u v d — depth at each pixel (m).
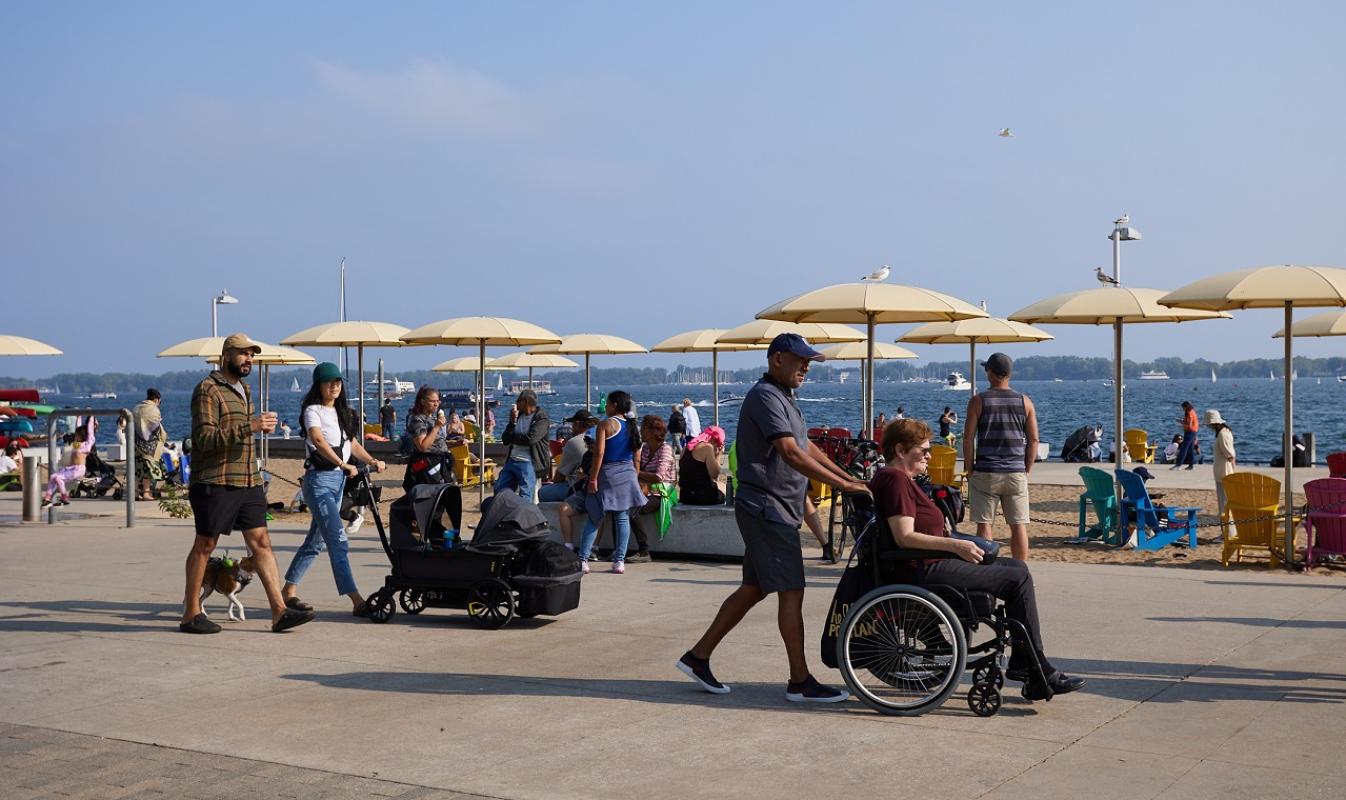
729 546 12.98
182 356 27.12
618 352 29.77
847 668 6.64
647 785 5.38
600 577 11.77
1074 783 5.34
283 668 7.80
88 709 6.76
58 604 10.23
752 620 9.40
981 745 5.96
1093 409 103.81
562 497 13.68
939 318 13.69
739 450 6.94
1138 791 5.22
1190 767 5.56
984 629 8.71
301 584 11.30
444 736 6.19
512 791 5.30
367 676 7.56
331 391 9.52
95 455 21.97
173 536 15.09
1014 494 10.56
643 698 6.96
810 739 6.09
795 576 6.80
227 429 8.84
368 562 12.86
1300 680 7.24
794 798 5.19
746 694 7.05
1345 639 8.40
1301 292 10.95
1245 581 11.06
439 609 10.01
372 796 5.25
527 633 8.94
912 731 6.23
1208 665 7.62
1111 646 8.17
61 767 5.68
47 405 29.38
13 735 6.23
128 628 9.18
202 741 6.11
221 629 9.12
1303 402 120.06
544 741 6.09
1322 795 5.15
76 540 14.70
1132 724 6.30
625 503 12.03
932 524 6.80
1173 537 13.78
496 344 20.42
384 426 35.19
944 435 34.34
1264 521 12.12
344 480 9.59
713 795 5.23
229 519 8.89
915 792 5.25
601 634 8.89
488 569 9.14
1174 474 26.11
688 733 6.22
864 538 6.79
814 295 12.67
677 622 9.35
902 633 6.65
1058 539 14.73
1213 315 14.90
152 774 5.57
